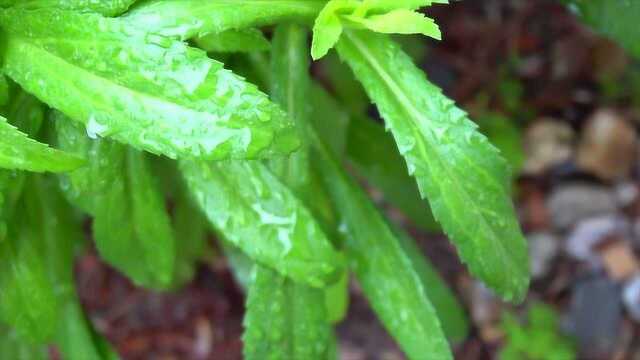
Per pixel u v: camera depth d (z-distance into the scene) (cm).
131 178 31
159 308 62
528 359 60
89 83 25
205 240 54
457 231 28
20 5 27
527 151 68
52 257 35
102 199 31
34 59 26
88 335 36
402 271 33
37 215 33
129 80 25
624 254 63
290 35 29
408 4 26
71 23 25
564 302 63
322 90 38
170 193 41
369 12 27
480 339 61
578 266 64
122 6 26
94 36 25
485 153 28
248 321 32
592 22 35
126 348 60
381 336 61
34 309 32
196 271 62
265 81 33
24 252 32
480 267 29
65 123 28
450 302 43
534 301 62
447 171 28
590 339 61
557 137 68
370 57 28
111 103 25
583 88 69
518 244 29
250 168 30
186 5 26
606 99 69
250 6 27
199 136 25
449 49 70
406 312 33
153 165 37
